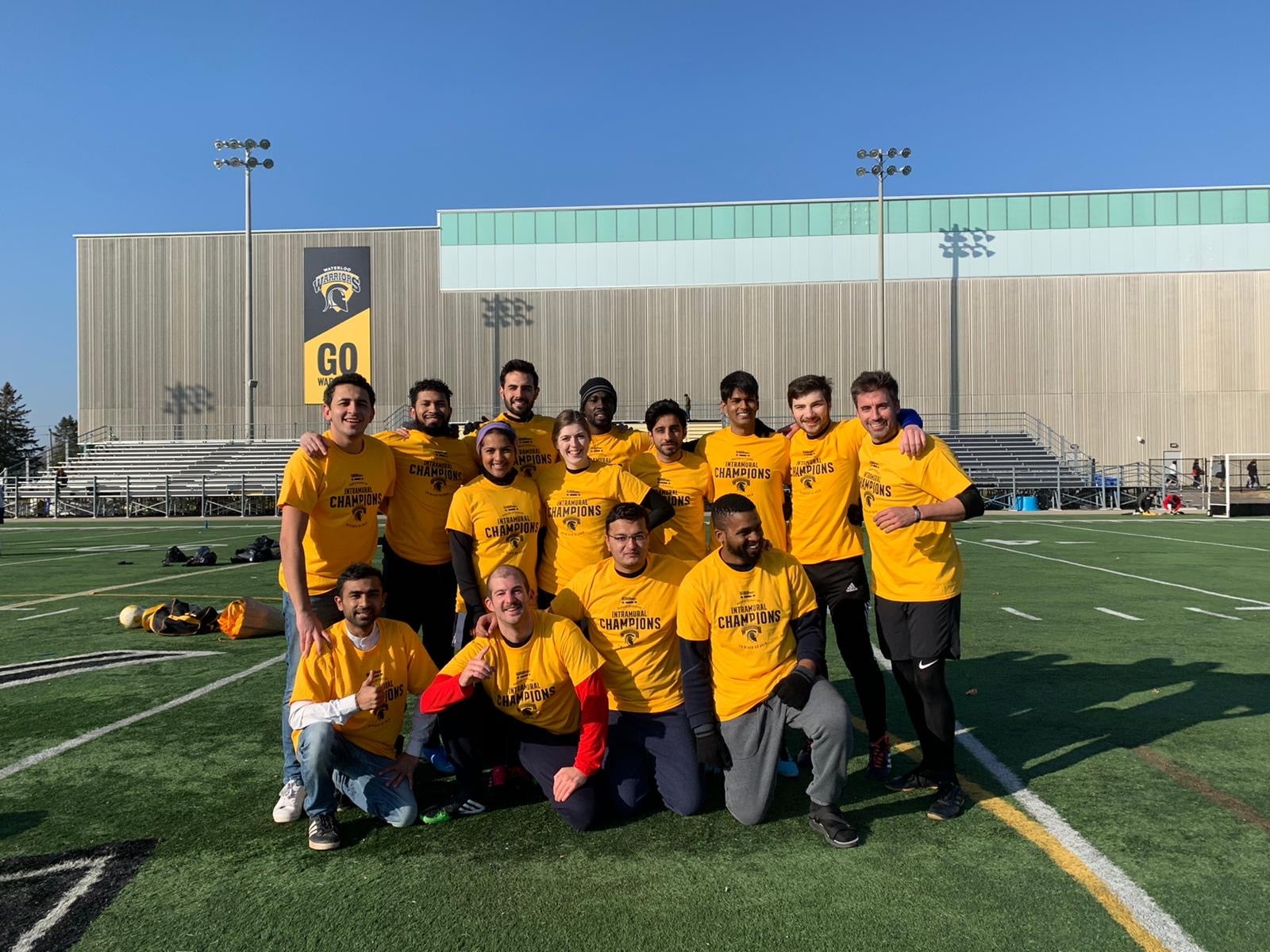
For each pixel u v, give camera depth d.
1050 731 4.48
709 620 3.33
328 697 3.34
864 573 4.10
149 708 5.04
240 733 4.56
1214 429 30.97
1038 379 31.48
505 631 3.39
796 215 32.28
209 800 3.63
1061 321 31.45
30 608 8.82
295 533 3.48
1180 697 5.11
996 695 5.19
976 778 3.80
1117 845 3.11
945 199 31.84
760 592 3.32
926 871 2.90
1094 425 31.27
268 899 2.76
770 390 32.16
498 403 32.81
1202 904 2.68
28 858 3.07
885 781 3.80
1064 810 3.43
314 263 32.72
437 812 3.40
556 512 4.05
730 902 2.70
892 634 3.58
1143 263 31.23
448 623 4.25
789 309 32.19
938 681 3.46
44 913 2.67
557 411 32.72
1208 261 31.09
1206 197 31.16
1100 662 6.02
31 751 4.26
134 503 29.95
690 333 32.50
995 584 10.11
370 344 32.72
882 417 3.59
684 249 32.62
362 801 3.32
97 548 15.89
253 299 33.19
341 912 2.67
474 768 3.46
